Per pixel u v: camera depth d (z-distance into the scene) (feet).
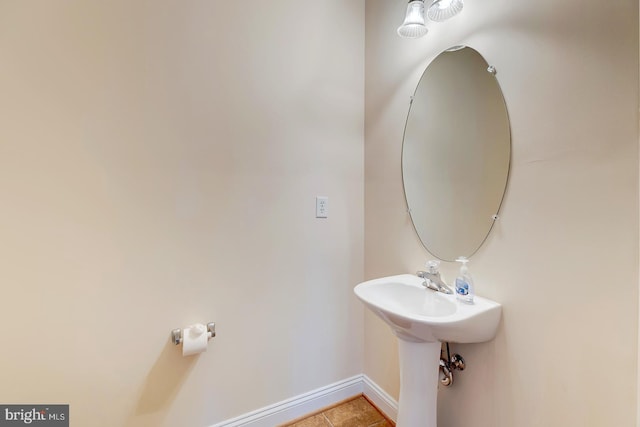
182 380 4.31
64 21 3.58
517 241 3.30
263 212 4.82
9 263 3.43
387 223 5.24
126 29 3.87
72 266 3.69
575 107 2.79
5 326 3.44
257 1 4.68
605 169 2.60
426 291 4.04
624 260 2.51
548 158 3.01
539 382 3.12
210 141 4.39
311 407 5.35
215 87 4.40
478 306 3.41
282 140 4.93
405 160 4.83
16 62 3.40
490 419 3.60
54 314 3.63
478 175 3.72
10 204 3.41
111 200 3.85
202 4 4.29
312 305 5.32
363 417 5.27
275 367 5.02
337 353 5.60
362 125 5.71
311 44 5.15
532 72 3.13
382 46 5.28
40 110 3.50
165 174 4.13
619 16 2.50
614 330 2.57
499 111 3.47
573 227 2.83
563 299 2.91
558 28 2.90
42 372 3.60
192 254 4.33
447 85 4.12
